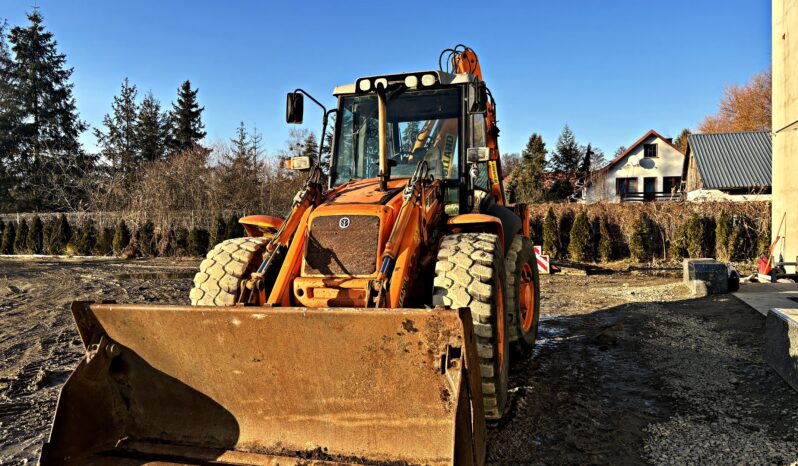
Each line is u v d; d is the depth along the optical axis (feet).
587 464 11.02
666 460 11.09
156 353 10.03
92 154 123.24
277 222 15.23
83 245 65.36
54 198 112.98
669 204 56.39
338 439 9.63
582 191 142.00
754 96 161.38
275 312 9.18
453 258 11.54
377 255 11.29
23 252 69.51
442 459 9.06
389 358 9.07
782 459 10.83
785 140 37.24
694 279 29.71
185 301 31.58
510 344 16.61
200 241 62.80
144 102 131.34
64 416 9.12
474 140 16.35
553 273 46.88
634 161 133.80
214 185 94.38
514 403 14.32
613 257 56.03
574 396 14.82
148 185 74.38
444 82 15.46
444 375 8.75
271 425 9.96
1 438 12.56
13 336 22.66
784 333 14.88
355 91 16.19
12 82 119.44
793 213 36.14
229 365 9.80
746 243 53.21
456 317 8.38
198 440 10.06
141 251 64.03
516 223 17.42
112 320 9.98
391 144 16.12
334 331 9.09
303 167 16.55
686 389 15.08
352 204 12.17
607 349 19.71
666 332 21.30
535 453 11.50
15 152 116.88
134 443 10.11
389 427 9.39
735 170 99.55
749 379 15.33
